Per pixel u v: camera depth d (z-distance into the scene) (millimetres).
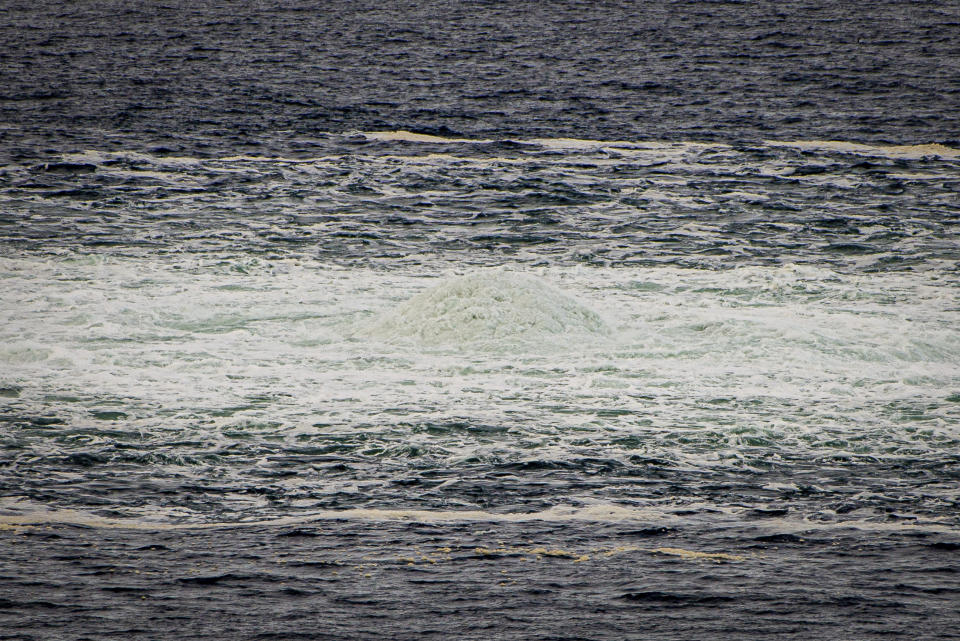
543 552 41531
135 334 76250
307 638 34125
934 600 37281
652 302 88062
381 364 70125
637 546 42281
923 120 192500
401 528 44219
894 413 61000
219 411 60000
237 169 147375
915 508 47250
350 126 181875
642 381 66750
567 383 66250
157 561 40188
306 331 78312
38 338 74438
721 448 55188
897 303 89188
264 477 50625
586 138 175125
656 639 34312
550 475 51219
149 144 163625
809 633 34781
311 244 109375
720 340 75875
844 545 42562
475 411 60625
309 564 40062
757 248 110688
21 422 57500
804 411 61125
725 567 40125
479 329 75812
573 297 81438
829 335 76562
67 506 46500
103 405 60688
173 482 49750
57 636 33969
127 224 116000
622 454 54156
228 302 85562
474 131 179625
